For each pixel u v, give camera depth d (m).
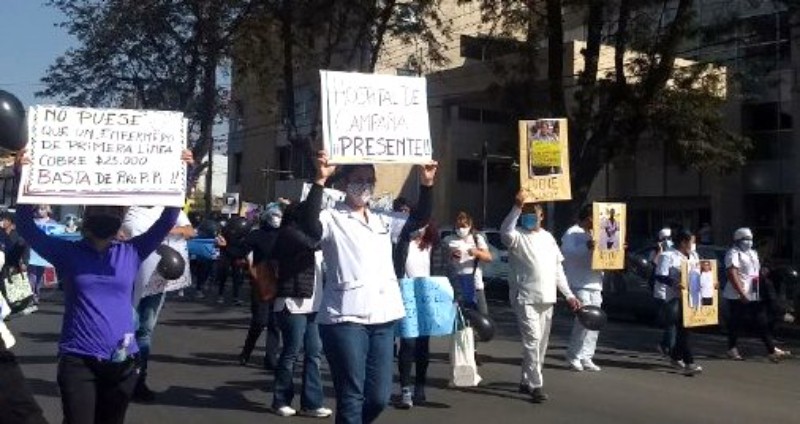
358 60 27.16
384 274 5.59
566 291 9.50
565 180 8.85
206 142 32.03
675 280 11.61
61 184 5.29
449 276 10.63
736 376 11.21
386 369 5.58
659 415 8.47
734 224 31.50
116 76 31.81
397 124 6.12
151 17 29.08
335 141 5.91
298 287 7.87
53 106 5.33
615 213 10.76
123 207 5.93
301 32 25.61
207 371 10.27
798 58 28.11
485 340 9.23
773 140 30.53
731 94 26.25
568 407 8.66
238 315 16.56
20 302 13.06
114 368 5.04
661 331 16.41
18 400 3.80
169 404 8.38
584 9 23.19
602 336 15.19
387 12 24.64
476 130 42.66
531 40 23.12
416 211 6.36
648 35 22.12
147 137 5.50
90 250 5.12
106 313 5.02
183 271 8.12
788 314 17.50
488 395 9.15
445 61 27.58
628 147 22.75
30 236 5.13
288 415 7.95
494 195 42.88
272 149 50.22
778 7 23.03
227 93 32.72
